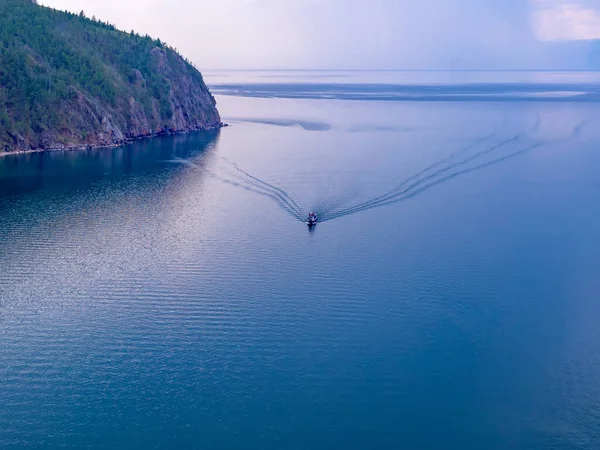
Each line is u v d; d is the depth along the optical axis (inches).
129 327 3154.5
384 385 2726.4
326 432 2453.2
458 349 2997.0
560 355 2950.3
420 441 2413.9
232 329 3149.6
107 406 2576.3
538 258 4065.0
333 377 2778.1
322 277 3754.9
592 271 3855.8
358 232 4569.4
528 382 2753.4
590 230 4621.1
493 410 2578.7
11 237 4397.1
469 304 3422.7
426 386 2723.9
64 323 3186.5
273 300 3454.7
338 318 3265.3
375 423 2502.5
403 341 3058.6
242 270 3848.4
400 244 4313.5
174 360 2883.9
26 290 3543.3
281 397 2645.2
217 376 2775.6
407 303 3430.1
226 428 2468.0
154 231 4564.5
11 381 2721.5
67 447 2364.7
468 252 4165.8
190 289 3575.3
